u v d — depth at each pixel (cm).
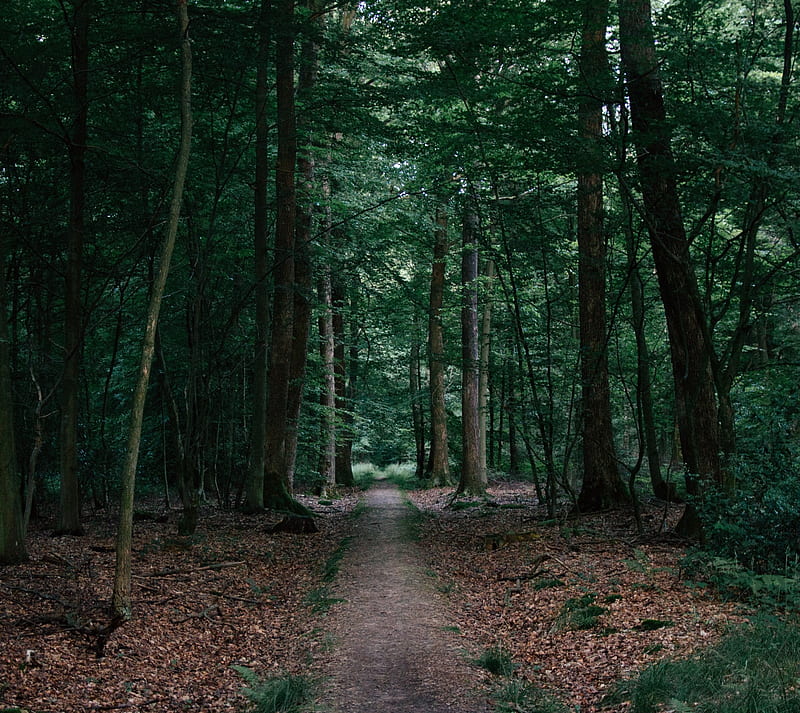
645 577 923
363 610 915
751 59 1046
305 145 1941
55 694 612
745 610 728
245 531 1515
